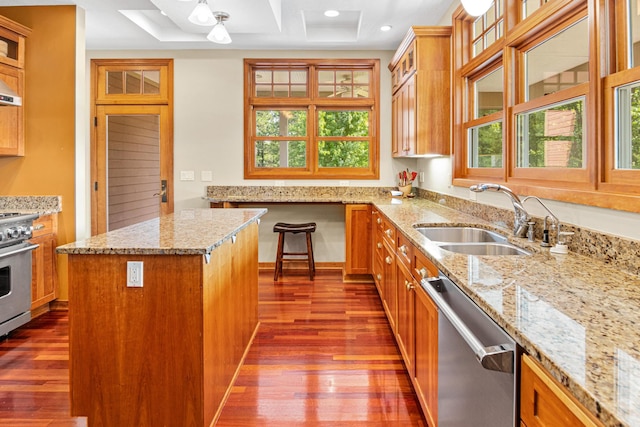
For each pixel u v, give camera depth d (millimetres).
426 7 3699
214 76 4973
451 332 1424
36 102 3576
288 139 5121
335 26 4602
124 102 4977
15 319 2969
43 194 3598
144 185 5047
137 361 1765
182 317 1753
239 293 2498
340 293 4086
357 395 2219
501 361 937
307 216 5113
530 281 1281
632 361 739
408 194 4785
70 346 1771
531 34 2201
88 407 1777
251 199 4590
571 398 694
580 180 1797
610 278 1321
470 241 2584
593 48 1640
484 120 2934
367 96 5117
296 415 2037
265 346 2840
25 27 3449
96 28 4195
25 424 1964
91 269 1758
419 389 1994
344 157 5152
